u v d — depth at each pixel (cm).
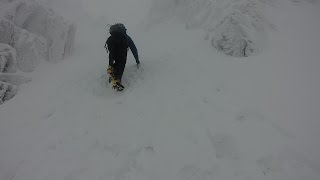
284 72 527
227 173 381
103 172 416
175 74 616
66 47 809
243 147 408
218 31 660
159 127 483
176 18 913
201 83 566
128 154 441
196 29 787
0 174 438
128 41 609
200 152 420
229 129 443
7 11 729
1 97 617
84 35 1002
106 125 514
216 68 597
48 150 471
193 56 666
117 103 575
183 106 517
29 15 758
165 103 537
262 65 561
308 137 397
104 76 674
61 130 514
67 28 811
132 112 536
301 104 451
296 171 361
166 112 514
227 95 514
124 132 488
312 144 386
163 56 705
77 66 745
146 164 418
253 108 470
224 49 642
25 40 707
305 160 370
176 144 442
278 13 683
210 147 424
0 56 655
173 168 404
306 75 505
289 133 409
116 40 602
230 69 582
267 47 604
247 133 427
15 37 702
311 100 453
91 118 539
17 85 660
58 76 699
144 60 709
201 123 470
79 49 864
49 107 584
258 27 630
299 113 437
